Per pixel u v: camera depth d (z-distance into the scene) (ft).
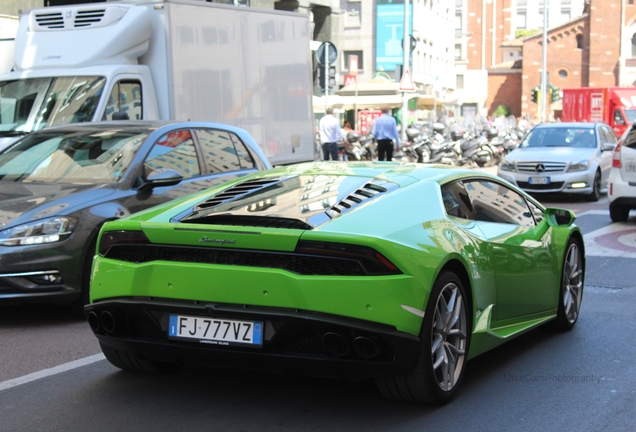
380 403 15.55
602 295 26.32
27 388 16.67
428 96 133.69
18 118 36.78
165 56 38.63
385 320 13.62
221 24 41.42
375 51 187.93
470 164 92.53
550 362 18.66
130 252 15.24
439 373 15.19
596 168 56.80
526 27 351.87
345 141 81.66
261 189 16.98
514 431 14.19
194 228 14.53
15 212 21.74
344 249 13.70
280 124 45.70
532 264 18.94
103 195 22.82
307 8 124.77
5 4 63.36
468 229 16.72
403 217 15.23
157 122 26.89
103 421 14.66
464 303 15.69
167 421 14.64
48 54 38.60
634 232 41.24
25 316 23.72
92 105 36.01
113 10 38.19
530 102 278.67
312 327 13.62
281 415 14.92
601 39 272.10
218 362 14.51
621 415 15.08
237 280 14.01
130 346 15.12
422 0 201.26
